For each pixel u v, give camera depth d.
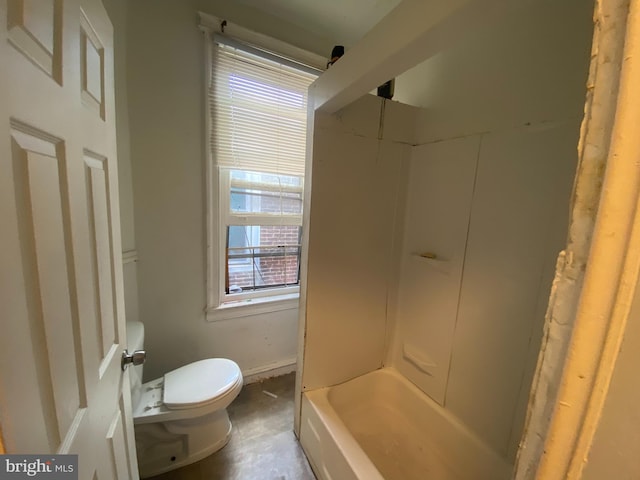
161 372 1.68
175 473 1.30
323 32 1.77
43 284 0.45
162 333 1.65
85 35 0.62
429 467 1.34
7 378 0.36
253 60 1.62
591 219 0.28
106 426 0.72
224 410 1.45
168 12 1.41
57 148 0.50
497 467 1.17
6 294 0.36
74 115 0.55
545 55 1.01
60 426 0.49
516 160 1.12
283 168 1.82
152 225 1.53
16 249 0.38
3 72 0.35
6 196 0.36
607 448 0.29
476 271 1.28
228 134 1.63
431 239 1.51
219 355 1.86
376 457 1.38
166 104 1.47
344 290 1.55
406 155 1.60
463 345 1.35
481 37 1.23
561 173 0.98
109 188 0.78
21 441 0.38
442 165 1.44
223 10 1.51
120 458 0.82
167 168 1.53
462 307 1.35
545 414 0.33
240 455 1.41
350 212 1.49
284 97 1.74
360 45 0.91
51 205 0.48
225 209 1.76
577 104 0.93
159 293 1.61
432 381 1.52
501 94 1.16
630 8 0.25
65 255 0.52
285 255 2.08
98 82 0.70
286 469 1.35
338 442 1.16
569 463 0.31
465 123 1.32
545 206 1.03
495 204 1.20
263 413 1.71
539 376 0.34
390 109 1.50
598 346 0.28
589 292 0.28
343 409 1.60
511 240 1.14
